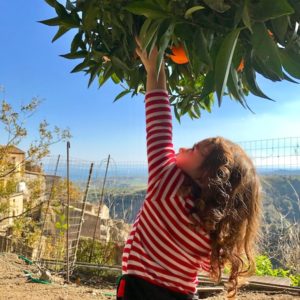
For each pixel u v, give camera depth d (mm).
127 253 1328
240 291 4539
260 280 4797
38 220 8055
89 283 5652
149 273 1266
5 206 8031
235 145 1362
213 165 1274
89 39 1348
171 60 1416
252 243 1345
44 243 7723
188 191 1271
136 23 1197
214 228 1250
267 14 920
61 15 1319
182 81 1690
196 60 1093
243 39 1086
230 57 952
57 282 5281
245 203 1303
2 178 7984
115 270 5926
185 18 1049
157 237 1273
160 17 1051
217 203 1245
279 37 988
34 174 8164
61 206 7547
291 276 4953
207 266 1343
